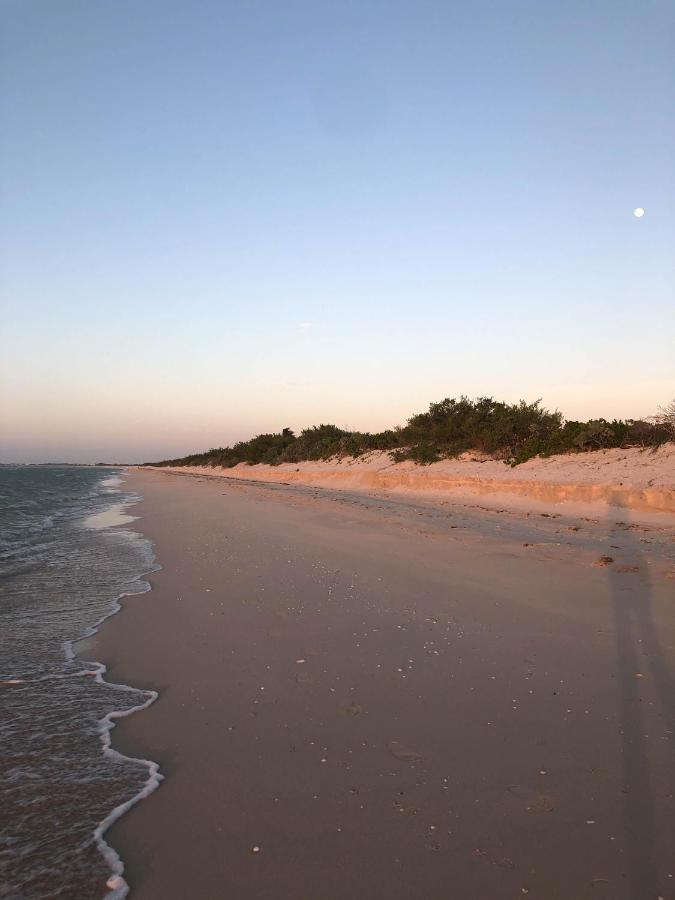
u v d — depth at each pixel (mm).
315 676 5324
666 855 2855
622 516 14391
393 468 31516
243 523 16828
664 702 4492
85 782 3734
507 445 25844
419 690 4922
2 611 8062
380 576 9109
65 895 2744
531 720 4305
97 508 27188
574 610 6832
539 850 2930
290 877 2809
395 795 3441
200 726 4461
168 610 7793
